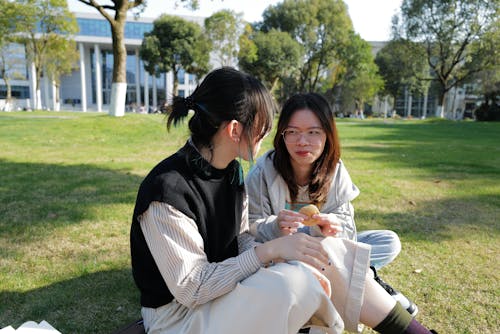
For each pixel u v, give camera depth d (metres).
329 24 37.59
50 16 27.91
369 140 12.46
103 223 3.68
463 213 4.23
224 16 34.16
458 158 8.41
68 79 58.50
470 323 2.22
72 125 11.30
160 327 1.51
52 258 2.94
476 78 33.69
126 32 53.84
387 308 1.55
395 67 35.41
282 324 1.25
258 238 1.90
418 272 2.80
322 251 1.46
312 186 2.14
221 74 1.48
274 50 35.88
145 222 1.41
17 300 2.37
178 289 1.36
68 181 5.30
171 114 1.54
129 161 7.07
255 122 1.47
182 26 35.31
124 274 2.72
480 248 3.25
